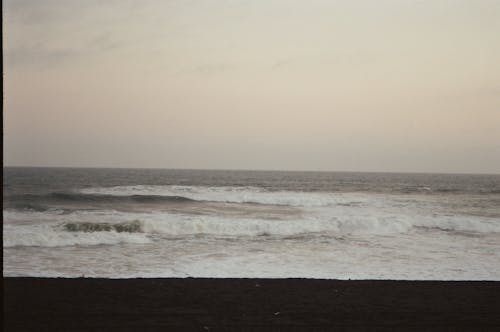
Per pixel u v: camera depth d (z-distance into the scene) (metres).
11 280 8.56
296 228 16.00
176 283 8.58
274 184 52.44
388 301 7.70
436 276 9.73
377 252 12.25
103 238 13.13
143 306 7.10
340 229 16.36
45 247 12.09
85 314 6.64
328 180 68.62
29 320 6.32
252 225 15.67
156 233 14.93
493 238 14.88
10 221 15.75
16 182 43.75
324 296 7.91
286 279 9.09
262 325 6.38
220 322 6.46
